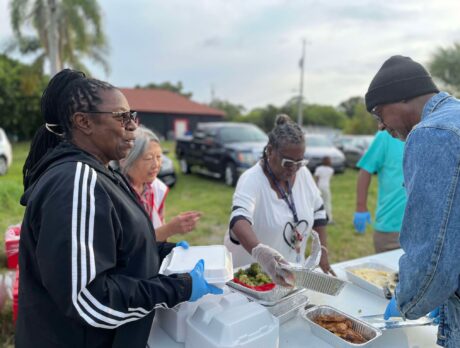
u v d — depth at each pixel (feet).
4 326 8.70
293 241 6.73
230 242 7.02
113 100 3.70
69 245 3.04
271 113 106.42
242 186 6.51
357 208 10.02
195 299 3.96
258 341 3.91
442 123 3.39
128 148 3.95
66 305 3.10
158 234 6.55
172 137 96.73
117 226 3.46
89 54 42.60
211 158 31.37
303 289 5.24
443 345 4.05
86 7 39.88
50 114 3.84
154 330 4.74
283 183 6.74
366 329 4.66
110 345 3.76
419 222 3.40
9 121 66.59
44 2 38.78
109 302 3.25
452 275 3.31
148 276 3.87
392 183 9.16
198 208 22.63
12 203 19.44
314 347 4.51
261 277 5.43
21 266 3.59
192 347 4.12
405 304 3.70
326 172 19.89
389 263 7.34
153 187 7.61
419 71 3.97
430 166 3.34
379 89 4.08
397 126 4.17
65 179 3.24
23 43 45.11
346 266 7.09
